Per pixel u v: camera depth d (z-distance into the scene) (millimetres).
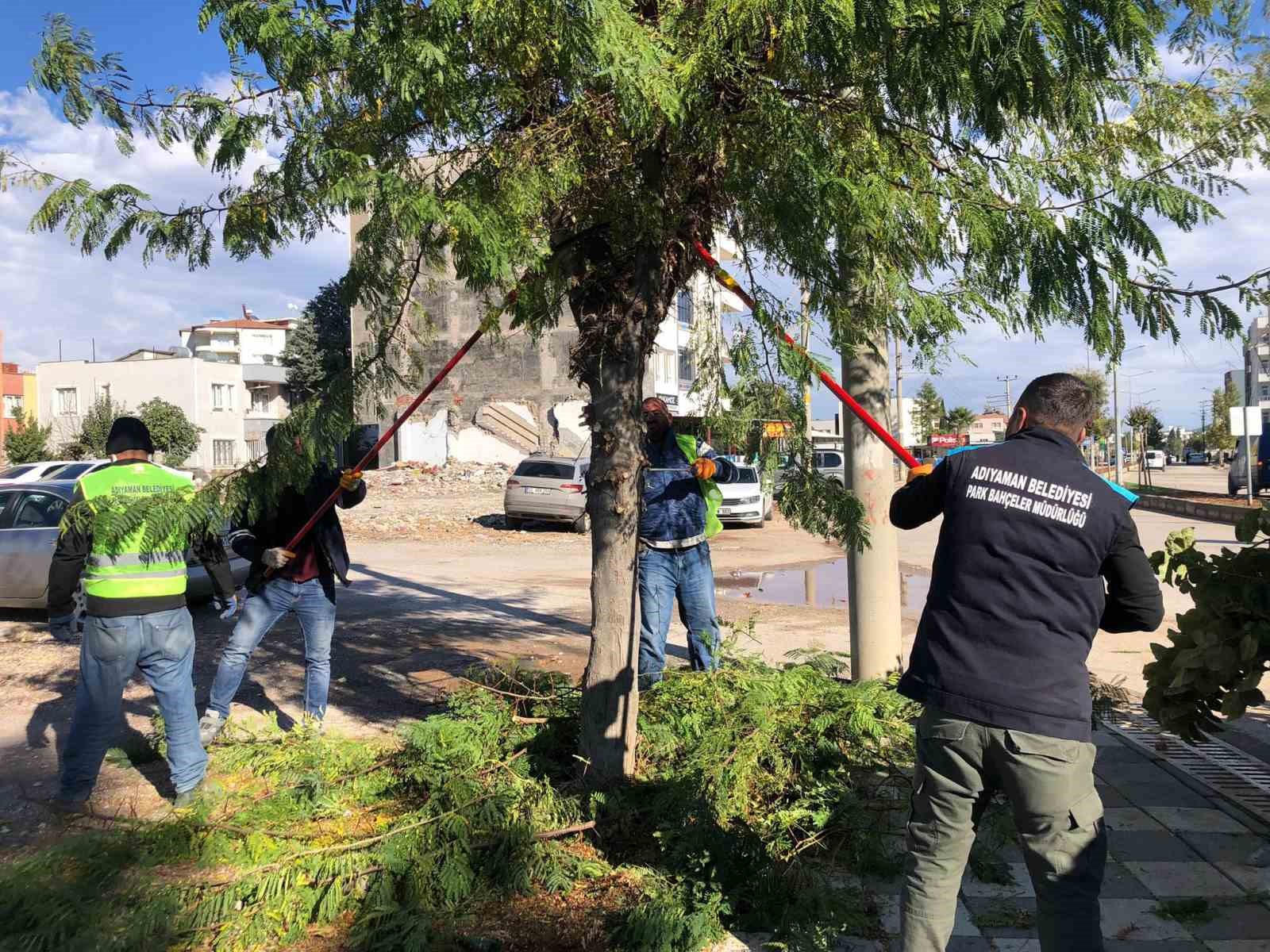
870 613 5797
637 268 3918
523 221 3207
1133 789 4629
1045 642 2529
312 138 3016
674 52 3232
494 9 2701
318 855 3393
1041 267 3424
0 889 2881
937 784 2619
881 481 5707
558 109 3447
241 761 4445
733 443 3682
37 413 61000
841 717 4195
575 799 3865
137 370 55781
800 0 2910
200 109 3363
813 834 3684
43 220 3246
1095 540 2562
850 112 3398
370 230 2926
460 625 8977
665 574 5531
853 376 5613
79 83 3133
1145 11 2971
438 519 21953
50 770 4922
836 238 3197
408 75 2697
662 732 4316
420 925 3102
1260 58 3418
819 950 3076
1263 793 4566
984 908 3422
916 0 2756
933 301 3428
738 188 3338
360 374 3533
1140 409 57375
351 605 10266
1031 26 2602
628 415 3971
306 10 2918
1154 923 3309
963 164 3611
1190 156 3539
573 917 3283
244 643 4934
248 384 57906
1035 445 2723
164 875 3330
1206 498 30031
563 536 19391
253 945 3107
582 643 8117
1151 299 3496
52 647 8078
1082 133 3414
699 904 3229
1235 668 3303
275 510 4523
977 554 2631
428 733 4180
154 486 4176
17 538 9227
